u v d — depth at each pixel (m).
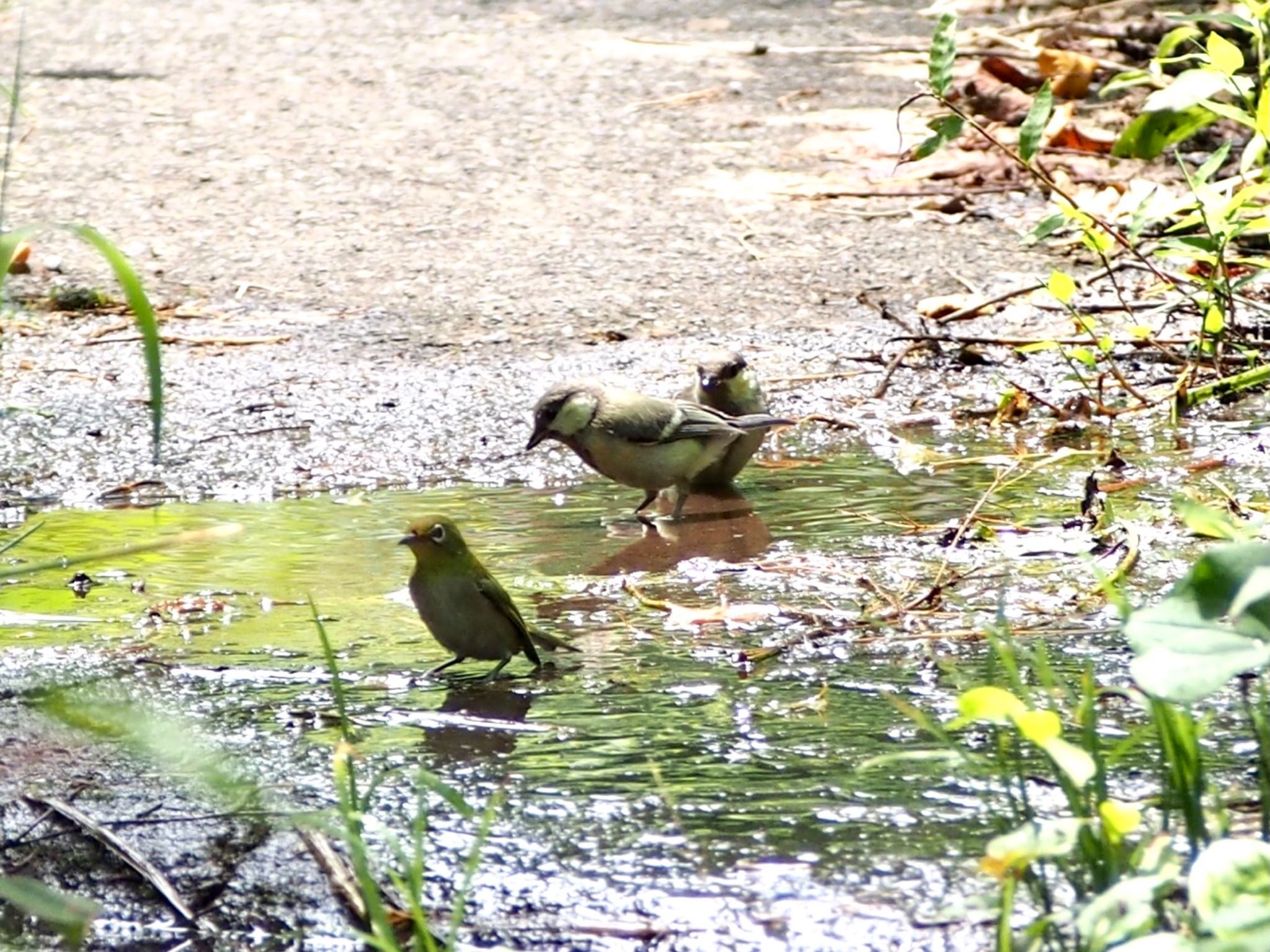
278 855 6.70
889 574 10.16
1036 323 15.64
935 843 6.50
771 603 9.71
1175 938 4.93
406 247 18.77
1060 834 5.24
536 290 17.28
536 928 6.09
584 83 25.83
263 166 21.86
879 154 21.50
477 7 32.25
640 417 11.75
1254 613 5.33
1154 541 10.38
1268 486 11.32
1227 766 6.98
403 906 6.31
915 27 29.30
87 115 24.41
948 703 7.94
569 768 7.37
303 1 33.25
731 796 7.00
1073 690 7.99
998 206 19.34
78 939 5.51
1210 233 13.54
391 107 24.75
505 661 8.76
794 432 13.63
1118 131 21.25
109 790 7.25
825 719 7.83
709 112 23.88
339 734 7.85
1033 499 11.49
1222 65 12.82
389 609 9.86
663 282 17.41
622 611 9.78
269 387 14.75
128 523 11.69
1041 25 26.19
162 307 17.12
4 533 11.44
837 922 5.98
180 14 31.95
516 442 13.47
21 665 8.88
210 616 9.77
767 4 31.95
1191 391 13.43
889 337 15.62
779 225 19.09
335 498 12.30
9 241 5.89
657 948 5.95
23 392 14.66
